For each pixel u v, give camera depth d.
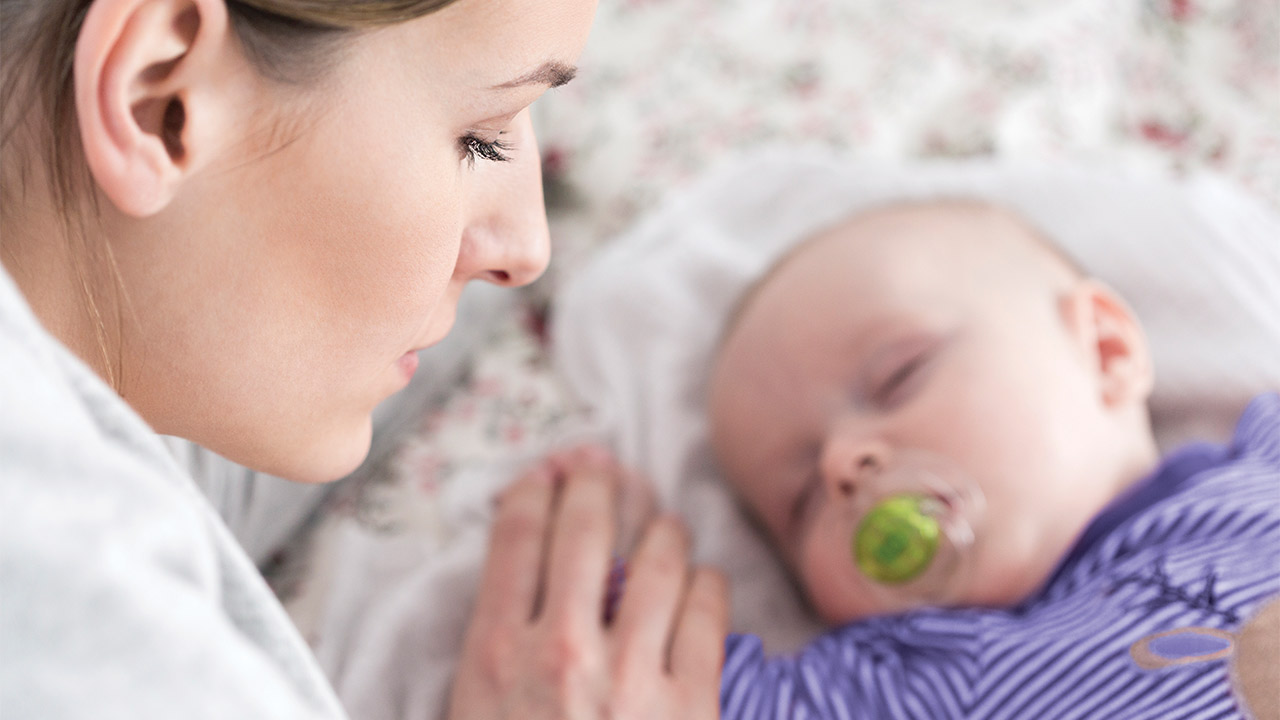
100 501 0.33
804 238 1.31
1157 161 1.51
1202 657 0.80
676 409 1.25
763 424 1.14
